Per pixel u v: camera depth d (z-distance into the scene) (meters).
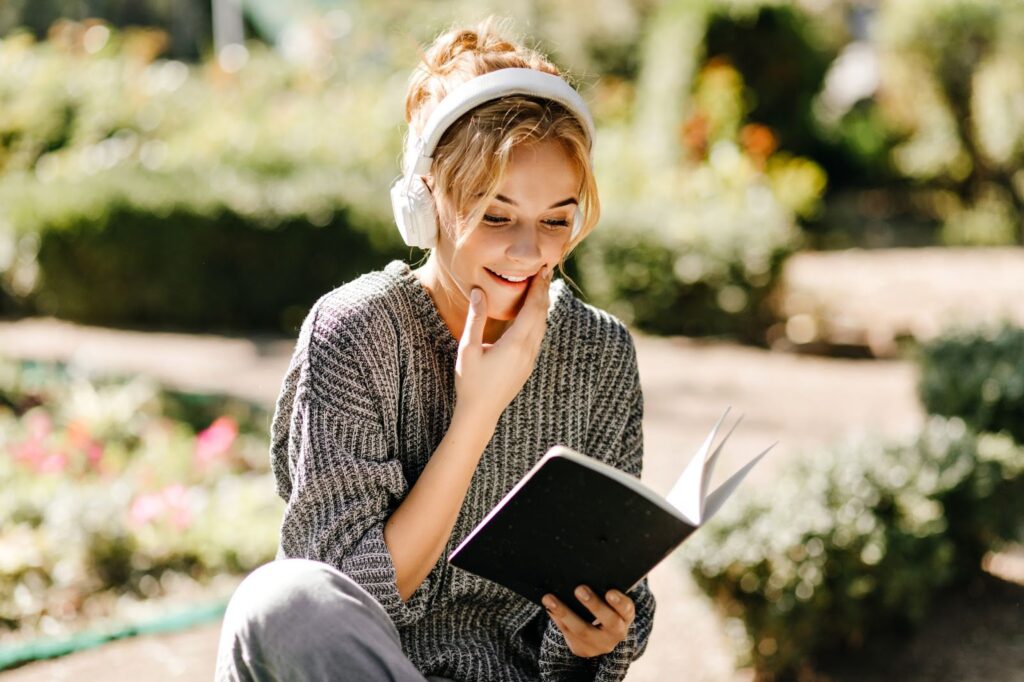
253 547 4.84
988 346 5.89
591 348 1.94
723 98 14.33
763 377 8.80
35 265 10.34
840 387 8.51
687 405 7.91
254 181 11.08
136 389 6.84
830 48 17.52
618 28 18.81
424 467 1.83
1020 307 11.24
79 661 3.84
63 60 14.33
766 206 10.77
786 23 15.67
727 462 6.51
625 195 11.33
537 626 1.97
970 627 4.25
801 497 3.95
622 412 1.97
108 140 13.29
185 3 28.08
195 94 14.67
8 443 5.83
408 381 1.84
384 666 1.55
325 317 1.81
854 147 17.94
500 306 1.78
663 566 4.87
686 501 1.63
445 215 1.76
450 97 1.72
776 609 3.70
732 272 10.08
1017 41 16.34
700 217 10.32
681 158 12.83
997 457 4.54
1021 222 16.47
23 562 4.54
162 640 4.03
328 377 1.76
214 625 4.18
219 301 10.35
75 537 4.68
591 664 1.86
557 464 1.49
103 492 5.21
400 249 10.40
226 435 5.75
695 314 10.17
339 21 20.09
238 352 9.30
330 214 10.30
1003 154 16.36
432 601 1.88
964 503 4.43
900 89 17.84
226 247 10.27
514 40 1.97
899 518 4.06
